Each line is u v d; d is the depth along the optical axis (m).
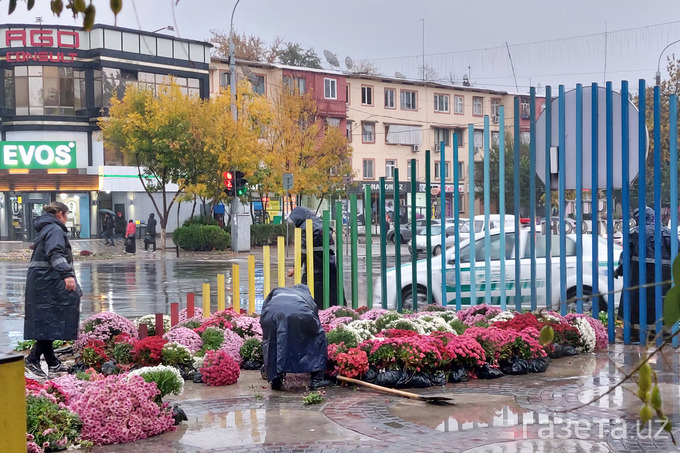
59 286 9.23
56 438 6.09
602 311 12.91
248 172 39.88
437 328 9.98
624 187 10.53
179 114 39.09
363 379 8.38
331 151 49.72
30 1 2.19
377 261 29.27
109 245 44.19
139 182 51.03
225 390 8.36
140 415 6.49
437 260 13.70
